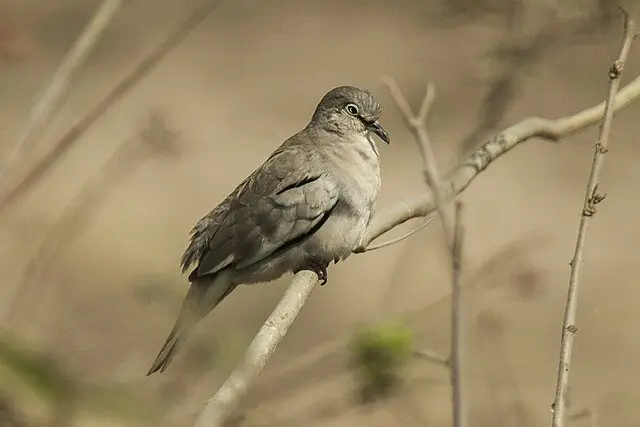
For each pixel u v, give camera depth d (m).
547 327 15.94
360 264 18.06
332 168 9.14
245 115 23.77
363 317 16.00
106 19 7.67
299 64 26.45
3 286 13.77
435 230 13.52
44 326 13.48
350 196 9.08
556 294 17.16
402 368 8.87
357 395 9.37
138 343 12.08
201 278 9.04
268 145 22.56
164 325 12.53
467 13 11.54
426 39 24.19
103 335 12.16
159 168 21.22
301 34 28.11
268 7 30.33
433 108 20.89
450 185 8.55
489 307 12.70
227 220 9.14
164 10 28.89
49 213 18.11
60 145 7.12
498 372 12.83
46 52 25.75
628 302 17.36
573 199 20.61
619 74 7.12
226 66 26.56
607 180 20.97
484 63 12.00
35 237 15.45
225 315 15.10
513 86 11.59
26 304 10.94
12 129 21.91
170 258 17.97
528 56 11.33
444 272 16.52
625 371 15.00
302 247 9.08
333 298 17.22
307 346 15.41
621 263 18.59
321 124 9.58
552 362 14.66
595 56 14.98
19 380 2.93
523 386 13.84
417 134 4.38
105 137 21.94
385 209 9.27
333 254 9.14
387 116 23.16
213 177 21.22
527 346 15.10
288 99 24.88
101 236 18.33
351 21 28.44
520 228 19.33
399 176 21.23
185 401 8.54
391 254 18.08
